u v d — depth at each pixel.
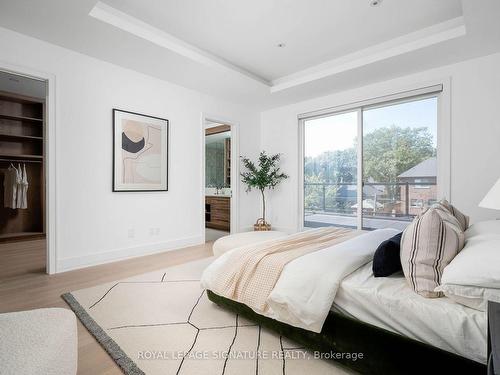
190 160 4.15
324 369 1.41
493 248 1.12
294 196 4.88
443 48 2.86
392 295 1.26
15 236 4.43
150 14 2.64
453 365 1.06
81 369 1.40
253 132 5.20
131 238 3.48
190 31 2.94
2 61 2.50
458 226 1.54
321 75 3.64
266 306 1.59
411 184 3.71
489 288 1.04
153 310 2.03
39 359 0.82
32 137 4.68
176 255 3.61
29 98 4.71
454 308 1.12
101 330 1.74
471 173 3.15
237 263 1.84
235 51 3.38
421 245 1.29
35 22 2.42
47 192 2.82
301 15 2.67
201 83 3.90
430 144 3.55
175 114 3.94
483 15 2.30
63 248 2.91
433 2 2.47
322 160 4.65
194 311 2.02
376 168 4.02
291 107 4.88
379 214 3.99
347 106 4.18
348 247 1.80
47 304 2.12
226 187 6.94
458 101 3.22
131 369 1.38
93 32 2.58
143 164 3.58
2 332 0.93
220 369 1.40
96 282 2.59
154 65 3.31
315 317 1.38
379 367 1.24
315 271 1.49
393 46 3.12
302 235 2.41
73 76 2.96
